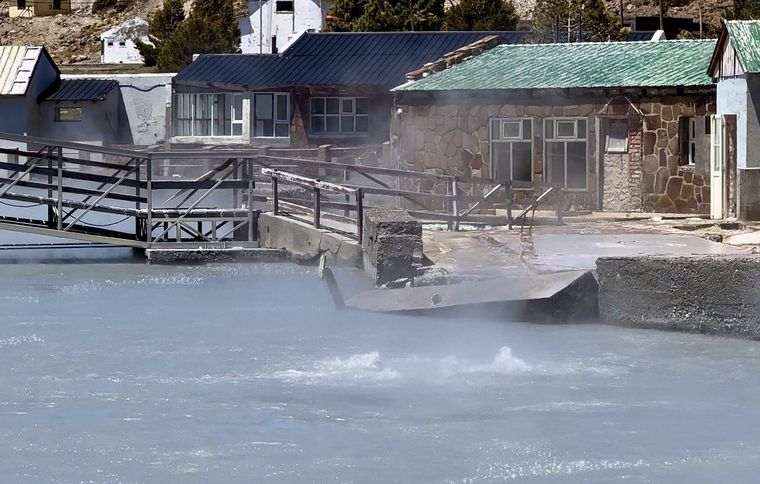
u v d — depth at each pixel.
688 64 79.88
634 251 54.12
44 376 38.31
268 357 40.66
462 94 81.25
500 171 81.19
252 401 35.25
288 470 29.48
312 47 137.75
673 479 28.78
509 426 32.75
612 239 59.53
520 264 50.62
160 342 43.31
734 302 42.66
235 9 186.75
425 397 35.59
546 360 39.75
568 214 77.12
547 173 80.31
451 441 31.55
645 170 78.56
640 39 135.38
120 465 29.86
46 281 58.25
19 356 41.16
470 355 40.62
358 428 32.62
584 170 79.81
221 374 38.41
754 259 42.47
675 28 164.12
